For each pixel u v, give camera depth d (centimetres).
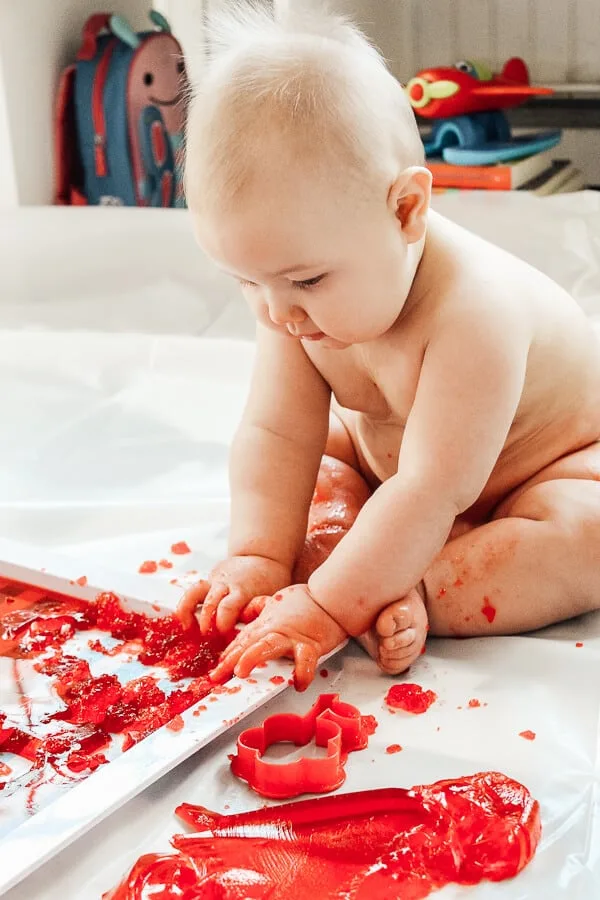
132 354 133
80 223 171
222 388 127
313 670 75
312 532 91
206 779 68
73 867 61
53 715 74
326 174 69
